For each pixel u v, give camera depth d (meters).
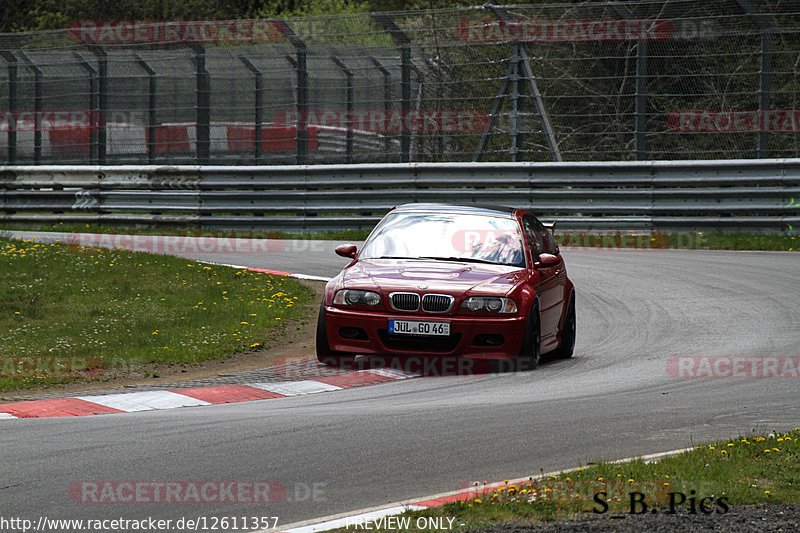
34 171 82.69
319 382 31.61
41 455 21.69
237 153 78.50
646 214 69.38
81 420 25.70
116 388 30.88
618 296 48.44
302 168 75.50
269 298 47.34
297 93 75.69
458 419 25.70
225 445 22.77
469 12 71.81
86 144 82.38
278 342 39.34
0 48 82.25
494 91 71.88
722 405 27.70
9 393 29.89
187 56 77.50
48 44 80.94
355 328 33.22
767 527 16.48
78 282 48.72
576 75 72.38
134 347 36.84
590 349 37.84
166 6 130.38
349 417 25.98
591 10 69.25
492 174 71.25
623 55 72.12
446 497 18.42
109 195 80.50
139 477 20.06
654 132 69.69
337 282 34.09
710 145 70.06
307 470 20.69
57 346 36.31
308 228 75.31
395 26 72.19
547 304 35.09
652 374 32.62
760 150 68.62
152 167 78.94
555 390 29.98
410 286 32.75
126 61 79.38
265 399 29.31
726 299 46.88
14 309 42.28
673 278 52.84
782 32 66.94
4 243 61.03
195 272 53.06
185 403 28.66
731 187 67.25
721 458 21.02
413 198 72.88
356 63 74.44
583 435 23.97
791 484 19.14
